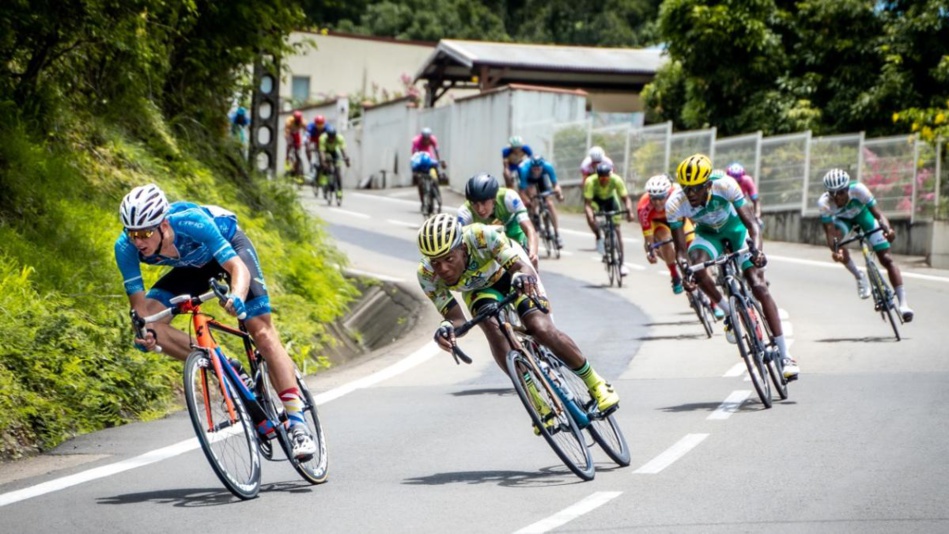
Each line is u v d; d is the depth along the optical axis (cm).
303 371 1400
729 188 1120
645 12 7212
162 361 1182
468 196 1143
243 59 2031
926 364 1249
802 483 746
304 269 1800
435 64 5097
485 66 4709
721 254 1177
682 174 1102
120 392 1080
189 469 838
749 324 1043
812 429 921
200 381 723
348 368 1383
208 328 757
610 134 3747
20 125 1450
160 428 1013
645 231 1703
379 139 5272
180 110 2034
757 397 1081
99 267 1318
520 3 7250
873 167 2859
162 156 1814
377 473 817
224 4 1964
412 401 1118
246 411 762
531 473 802
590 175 2153
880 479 751
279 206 2128
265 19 2017
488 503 716
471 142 4444
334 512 703
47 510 721
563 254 2666
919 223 2733
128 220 711
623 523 661
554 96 4197
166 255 748
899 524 645
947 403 1016
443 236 759
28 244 1260
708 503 702
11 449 917
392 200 4134
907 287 2092
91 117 1667
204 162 1995
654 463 823
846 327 1576
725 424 954
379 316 1883
